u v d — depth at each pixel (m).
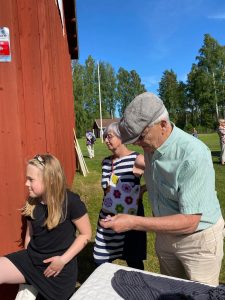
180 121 72.75
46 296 2.62
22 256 2.66
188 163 1.99
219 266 2.25
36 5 3.33
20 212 2.98
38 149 3.33
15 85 2.91
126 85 84.75
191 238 2.17
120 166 3.22
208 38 58.06
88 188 8.98
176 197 2.12
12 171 2.96
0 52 2.87
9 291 3.06
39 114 3.35
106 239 3.20
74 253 2.67
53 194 2.60
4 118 2.92
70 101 13.22
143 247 3.26
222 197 7.84
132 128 2.02
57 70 6.34
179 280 1.87
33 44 3.30
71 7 13.02
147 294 1.69
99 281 1.87
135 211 3.20
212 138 37.47
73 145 12.63
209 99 58.97
